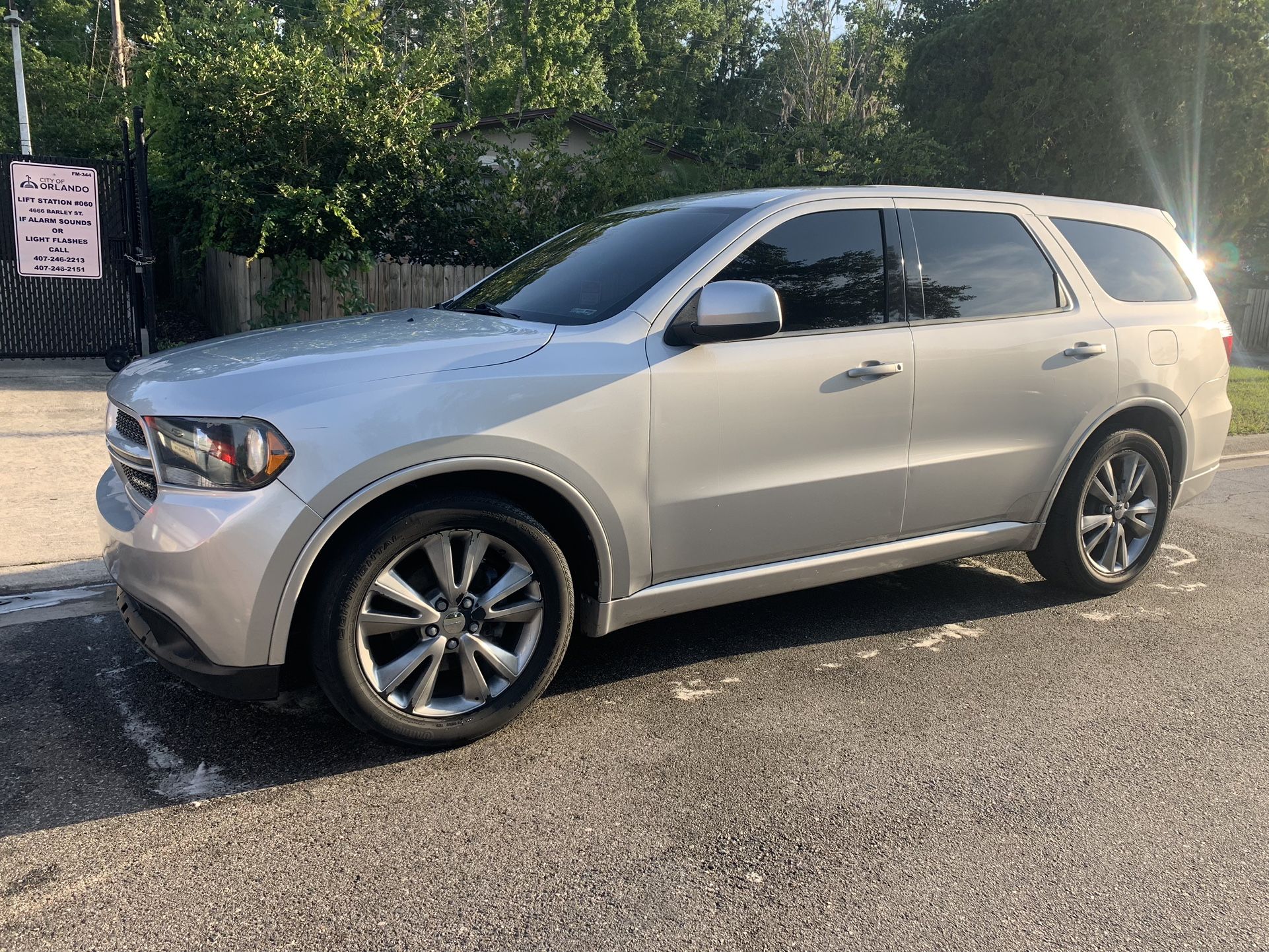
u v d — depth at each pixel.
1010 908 2.36
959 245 4.10
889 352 3.71
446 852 2.52
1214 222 21.94
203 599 2.67
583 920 2.26
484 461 2.89
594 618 3.29
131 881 2.36
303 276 11.89
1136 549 4.79
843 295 3.71
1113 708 3.54
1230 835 2.71
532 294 3.84
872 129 18.50
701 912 2.31
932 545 4.05
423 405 2.82
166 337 13.09
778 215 3.64
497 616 3.05
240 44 11.52
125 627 4.00
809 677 3.75
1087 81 21.64
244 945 2.14
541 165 13.18
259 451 2.65
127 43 33.59
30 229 9.66
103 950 2.11
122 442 3.01
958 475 4.00
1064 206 4.55
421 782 2.88
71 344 10.50
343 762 2.99
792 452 3.52
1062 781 2.99
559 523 3.27
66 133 27.59
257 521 2.64
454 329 3.34
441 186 12.59
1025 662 3.97
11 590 4.27
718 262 3.47
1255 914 2.36
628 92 47.56
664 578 3.40
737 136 16.56
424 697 2.98
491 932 2.21
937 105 25.06
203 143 11.46
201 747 3.05
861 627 4.33
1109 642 4.21
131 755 2.98
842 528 3.73
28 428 7.21
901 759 3.10
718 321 3.14
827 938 2.22
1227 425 5.09
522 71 36.69
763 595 3.68
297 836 2.58
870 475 3.73
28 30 34.81
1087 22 21.47
